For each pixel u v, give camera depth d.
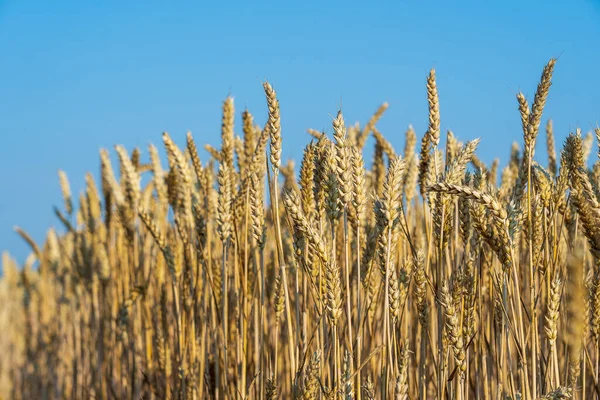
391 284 3.34
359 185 3.16
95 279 8.38
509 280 3.57
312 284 3.51
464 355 3.27
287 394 4.82
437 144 3.69
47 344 9.91
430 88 3.68
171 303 7.13
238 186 4.96
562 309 4.23
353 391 3.31
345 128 3.19
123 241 7.87
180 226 5.51
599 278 3.28
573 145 3.56
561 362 4.33
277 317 3.86
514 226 3.04
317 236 3.17
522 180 3.84
